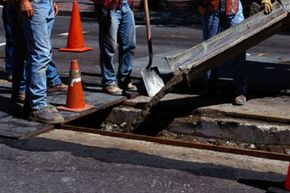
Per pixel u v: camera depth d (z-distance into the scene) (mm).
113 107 8016
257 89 8727
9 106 7742
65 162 5938
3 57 12469
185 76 7223
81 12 23703
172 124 7719
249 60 11781
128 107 8039
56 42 15336
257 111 7535
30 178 5535
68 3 27844
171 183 5441
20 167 5797
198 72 7410
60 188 5312
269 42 15305
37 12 6836
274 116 7266
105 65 8367
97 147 6391
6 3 7824
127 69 8508
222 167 5859
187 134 7605
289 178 5215
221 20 7848
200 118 7516
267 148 7047
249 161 6059
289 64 11273
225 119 7402
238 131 7215
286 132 6941
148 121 7945
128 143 6562
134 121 7688
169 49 14039
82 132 6895
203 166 5879
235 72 7840
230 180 5520
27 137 6590
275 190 5234
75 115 7305
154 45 14836
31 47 6949
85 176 5590
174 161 6008
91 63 11797
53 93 8438
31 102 7059
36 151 6219
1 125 6910
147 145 6512
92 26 19625
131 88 8586
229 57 7477
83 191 5250
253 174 5668
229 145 7254
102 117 8031
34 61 6957
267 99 8219
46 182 5441
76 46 13500
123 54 8469
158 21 21438
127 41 8383
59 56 12766
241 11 7895
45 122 7016
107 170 5746
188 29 19031
